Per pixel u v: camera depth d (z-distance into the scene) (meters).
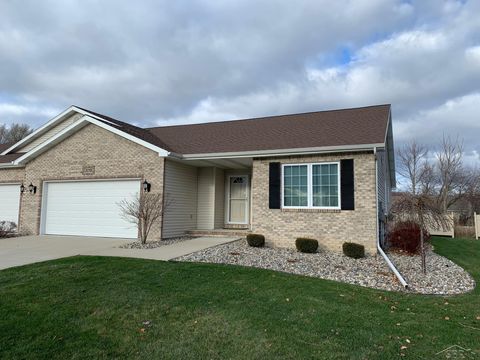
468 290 7.94
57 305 5.98
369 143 11.27
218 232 14.83
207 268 8.59
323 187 12.16
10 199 17.52
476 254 14.12
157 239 13.57
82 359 4.28
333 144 11.78
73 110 19.25
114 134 14.79
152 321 5.43
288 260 9.98
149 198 13.47
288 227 12.41
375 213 11.31
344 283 7.88
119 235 14.47
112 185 14.82
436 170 36.69
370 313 5.95
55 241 13.51
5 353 4.36
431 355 4.50
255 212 12.93
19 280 7.49
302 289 7.16
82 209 15.32
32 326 5.14
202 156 13.69
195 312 5.79
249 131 15.77
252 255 10.55
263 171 13.00
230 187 17.08
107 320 5.44
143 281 7.44
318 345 4.70
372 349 4.61
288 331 5.12
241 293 6.81
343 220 11.69
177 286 7.15
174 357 4.36
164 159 13.90
